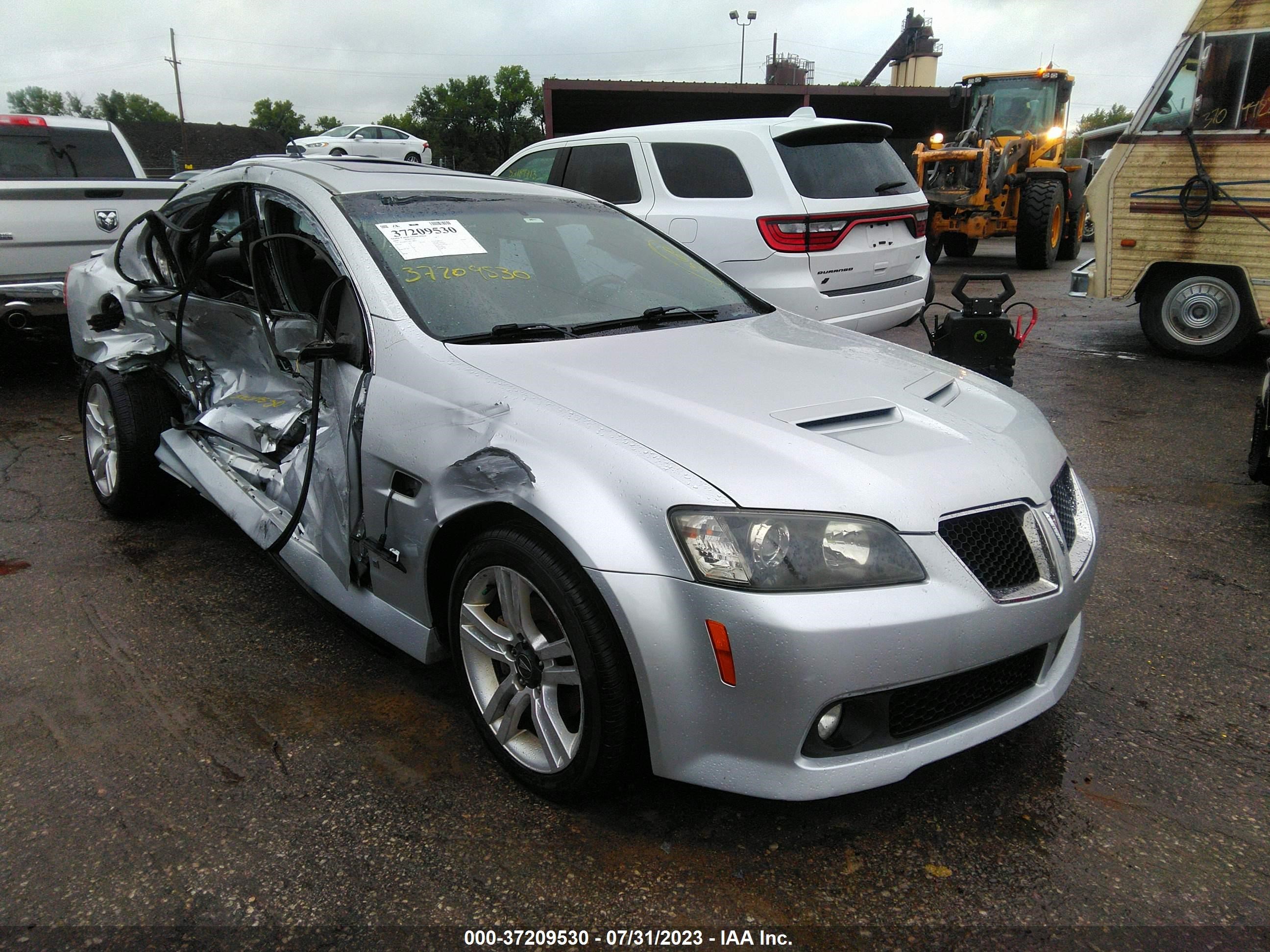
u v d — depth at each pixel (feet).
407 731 8.11
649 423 6.90
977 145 44.09
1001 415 8.05
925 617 6.12
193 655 9.39
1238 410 18.98
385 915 6.05
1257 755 7.83
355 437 8.20
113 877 6.34
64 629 9.91
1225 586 11.05
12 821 6.89
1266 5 20.45
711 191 18.94
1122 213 23.30
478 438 7.14
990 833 6.89
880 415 7.50
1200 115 21.68
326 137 79.15
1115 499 13.99
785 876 6.45
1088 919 6.09
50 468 15.48
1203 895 6.29
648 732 6.37
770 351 8.96
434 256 9.16
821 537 6.11
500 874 6.42
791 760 6.15
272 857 6.55
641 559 6.16
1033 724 8.29
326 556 8.86
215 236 11.50
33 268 18.92
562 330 8.85
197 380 11.80
